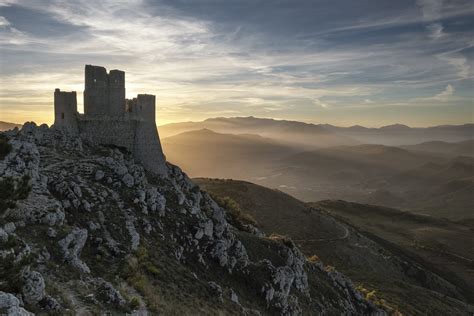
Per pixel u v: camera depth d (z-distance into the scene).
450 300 115.44
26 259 26.44
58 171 51.88
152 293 37.06
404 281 134.00
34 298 25.59
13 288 24.77
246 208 157.12
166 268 44.38
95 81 66.81
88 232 42.06
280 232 144.12
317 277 78.69
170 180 71.50
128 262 39.84
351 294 81.19
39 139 60.53
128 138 70.56
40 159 54.53
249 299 53.03
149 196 56.62
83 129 65.88
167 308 35.94
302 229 150.88
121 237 44.44
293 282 67.88
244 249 63.31
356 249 144.38
